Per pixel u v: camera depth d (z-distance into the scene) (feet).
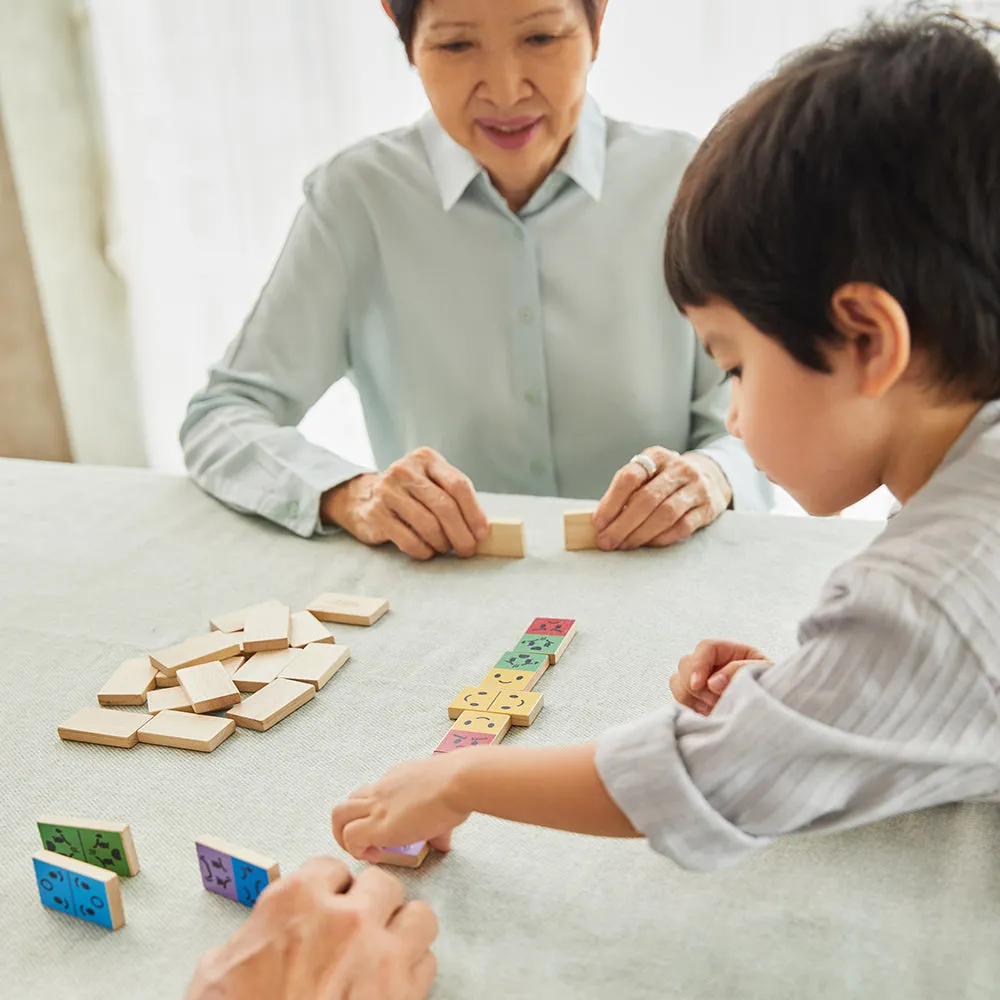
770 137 1.78
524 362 4.77
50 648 3.10
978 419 1.88
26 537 3.86
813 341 1.80
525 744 2.52
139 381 7.38
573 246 4.64
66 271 7.11
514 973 1.86
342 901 1.87
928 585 1.70
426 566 3.55
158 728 2.65
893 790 1.75
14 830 2.34
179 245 7.04
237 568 3.58
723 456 4.06
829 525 3.60
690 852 1.81
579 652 2.93
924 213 1.71
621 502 3.52
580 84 4.01
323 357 4.85
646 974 1.85
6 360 6.94
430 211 4.68
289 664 2.89
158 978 1.91
